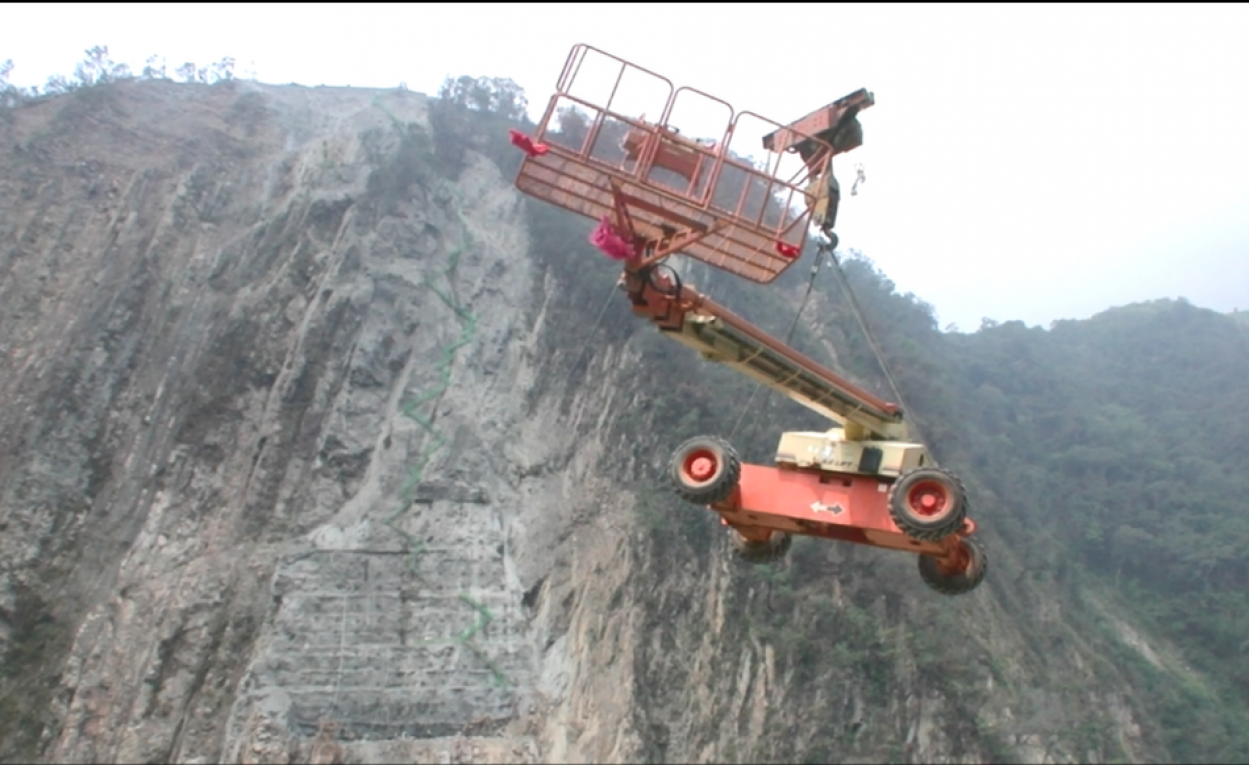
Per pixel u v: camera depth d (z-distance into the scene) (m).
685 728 36.22
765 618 39.44
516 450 45.25
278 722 32.97
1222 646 55.31
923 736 37.84
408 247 49.94
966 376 78.19
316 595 36.97
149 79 58.09
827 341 60.25
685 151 10.37
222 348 42.88
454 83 63.75
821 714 37.00
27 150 47.84
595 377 48.22
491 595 39.25
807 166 11.06
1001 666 42.34
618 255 9.95
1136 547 61.62
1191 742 47.03
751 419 46.97
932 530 9.19
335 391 43.22
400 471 41.78
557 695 36.69
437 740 34.53
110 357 41.41
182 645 34.34
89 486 38.12
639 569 39.59
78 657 33.50
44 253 44.38
